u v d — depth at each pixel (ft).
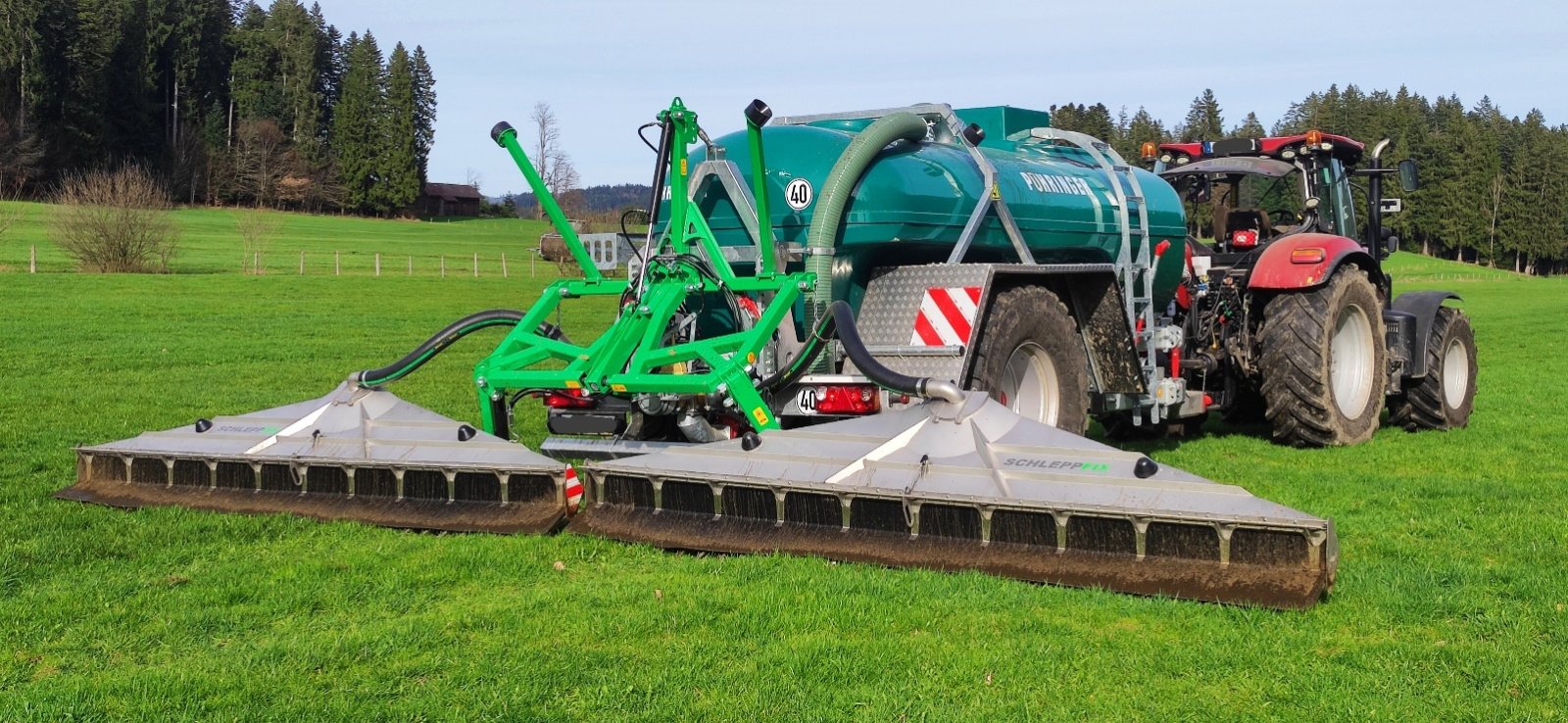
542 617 15.24
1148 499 15.66
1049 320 23.43
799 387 21.72
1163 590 15.29
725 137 24.08
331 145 372.38
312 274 140.05
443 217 391.65
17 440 30.04
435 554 18.16
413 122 365.20
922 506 16.89
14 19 275.18
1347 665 13.39
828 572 16.67
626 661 13.70
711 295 23.08
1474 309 116.98
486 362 21.84
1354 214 35.14
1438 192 350.43
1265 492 23.15
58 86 284.20
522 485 19.43
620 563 17.67
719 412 21.76
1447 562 17.58
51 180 276.41
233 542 19.19
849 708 12.31
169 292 100.32
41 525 20.18
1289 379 29.14
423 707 12.40
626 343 20.94
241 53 369.71
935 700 12.51
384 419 21.42
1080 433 24.22
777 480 17.67
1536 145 352.90
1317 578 14.66
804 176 22.65
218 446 21.93
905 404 21.13
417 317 84.23
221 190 334.24
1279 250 29.55
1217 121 308.40
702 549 17.90
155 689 12.91
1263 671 13.24
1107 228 26.63
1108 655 13.66
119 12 295.48
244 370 50.55
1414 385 33.04
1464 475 25.62
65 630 15.12
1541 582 16.33
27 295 90.84
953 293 21.80
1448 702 12.30
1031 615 14.89
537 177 23.21
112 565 17.97
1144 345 27.40
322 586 16.72
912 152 23.13
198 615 15.51
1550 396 42.65
